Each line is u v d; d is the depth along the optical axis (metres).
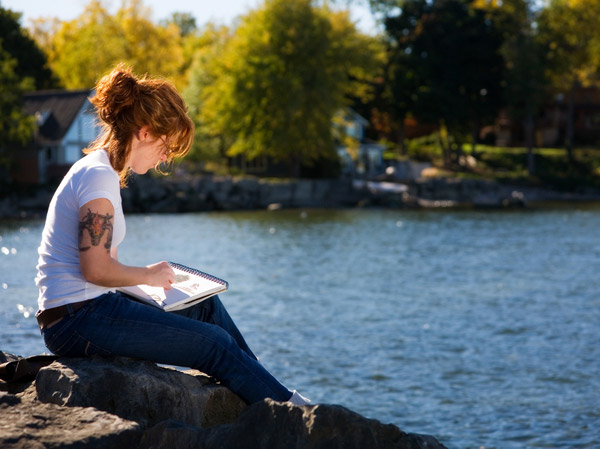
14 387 3.72
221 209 56.88
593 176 77.50
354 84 77.38
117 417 3.30
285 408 3.17
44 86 69.31
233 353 3.69
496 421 9.90
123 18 75.94
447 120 76.00
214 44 68.44
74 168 3.51
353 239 35.53
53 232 3.50
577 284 21.52
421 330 15.47
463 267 25.64
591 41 76.06
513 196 61.53
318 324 16.08
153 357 3.63
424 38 78.56
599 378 11.84
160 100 3.51
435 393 11.14
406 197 62.44
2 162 50.66
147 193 54.53
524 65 74.62
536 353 13.50
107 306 3.53
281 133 59.06
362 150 74.62
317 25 59.56
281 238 35.81
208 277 3.91
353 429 3.11
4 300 17.56
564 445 8.98
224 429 3.21
